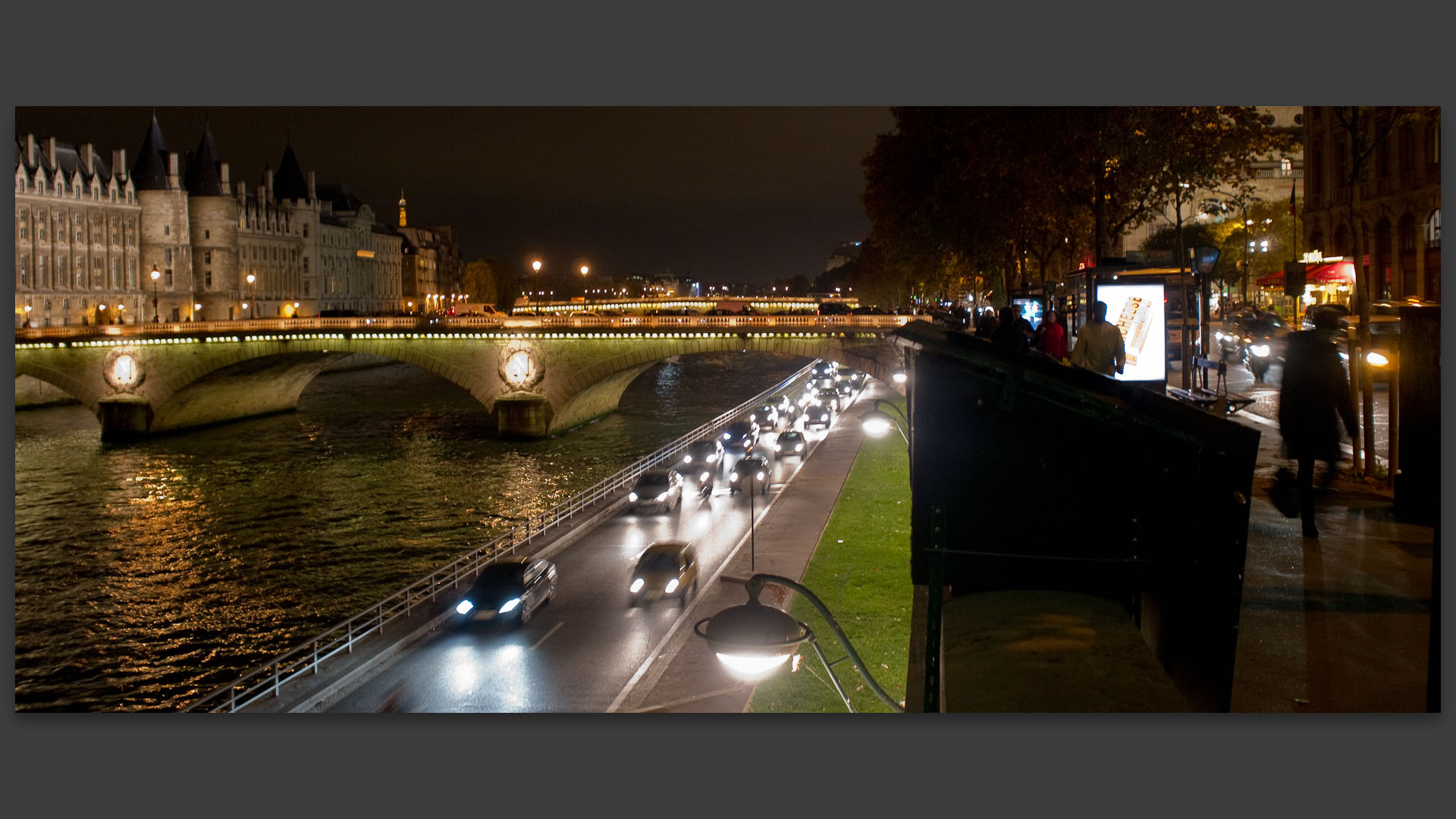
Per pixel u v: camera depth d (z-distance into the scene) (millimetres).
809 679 23844
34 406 125000
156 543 57781
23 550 56531
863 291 169125
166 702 36031
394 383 160500
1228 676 5957
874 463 61688
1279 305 77500
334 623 43688
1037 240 57656
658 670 26172
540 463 81875
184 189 166750
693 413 116438
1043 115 39938
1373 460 19328
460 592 34875
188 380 105000
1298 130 63969
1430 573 12656
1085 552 6238
